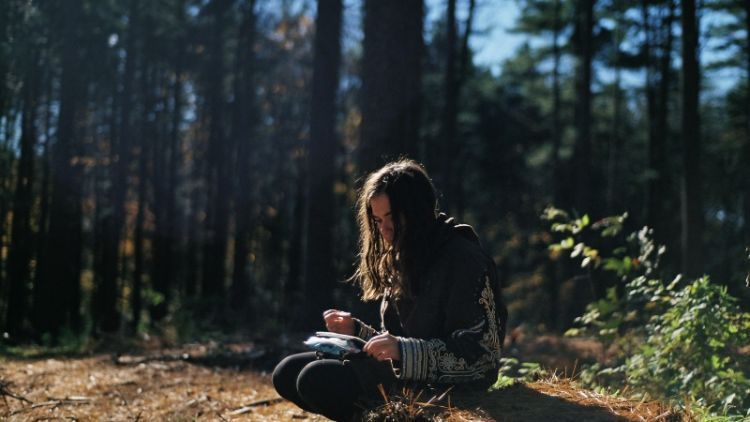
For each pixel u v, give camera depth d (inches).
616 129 1109.7
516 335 412.2
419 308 116.4
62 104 748.6
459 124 1451.8
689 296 180.9
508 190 1529.3
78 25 702.5
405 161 121.1
